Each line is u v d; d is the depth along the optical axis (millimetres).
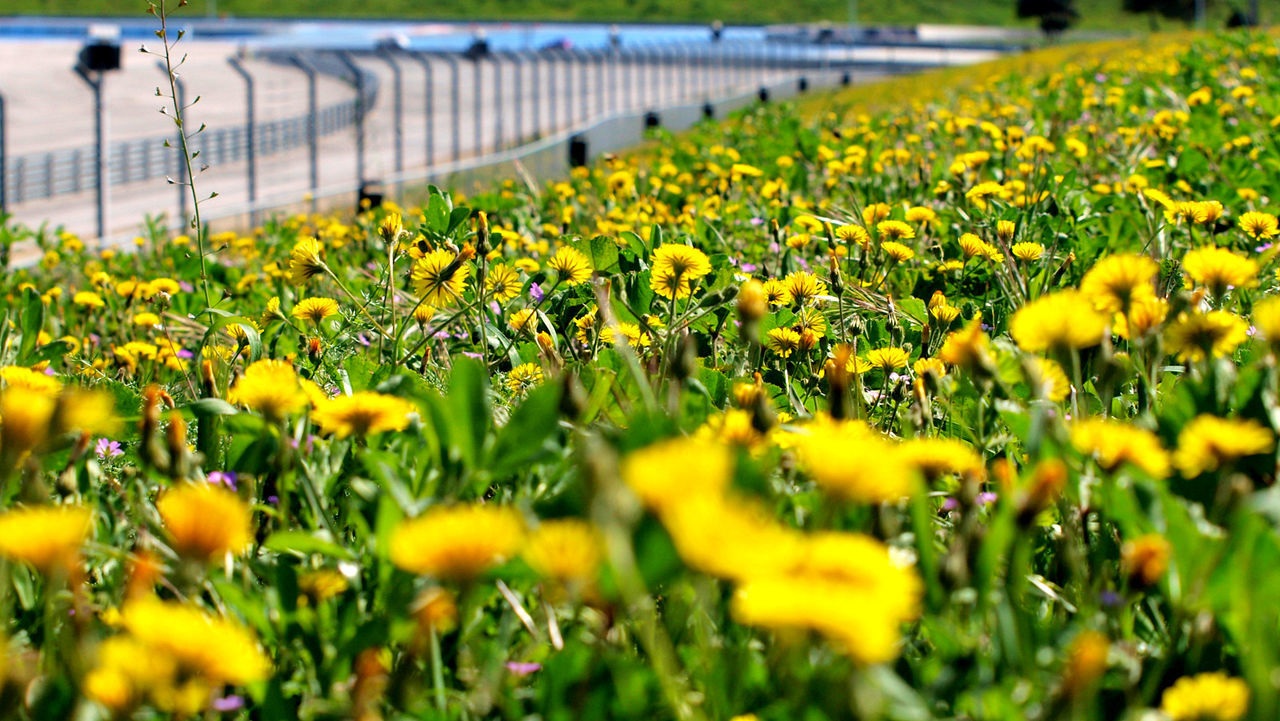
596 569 1093
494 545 1057
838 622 832
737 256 2523
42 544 1063
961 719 1113
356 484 1229
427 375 1563
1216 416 1248
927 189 3291
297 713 1159
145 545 1199
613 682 1124
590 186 4566
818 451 1039
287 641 1179
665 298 1724
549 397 1198
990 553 1129
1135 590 1130
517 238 2561
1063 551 1224
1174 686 1157
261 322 1727
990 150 4242
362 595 1210
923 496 1146
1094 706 1131
